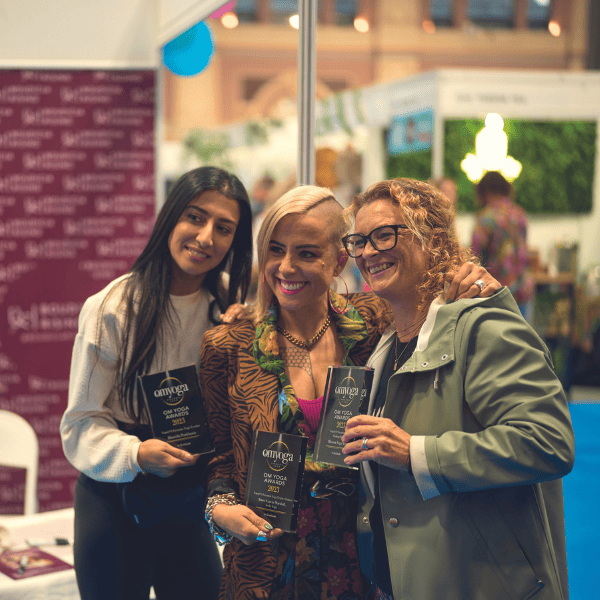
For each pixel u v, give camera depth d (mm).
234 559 1446
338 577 1429
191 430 1554
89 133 3623
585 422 5191
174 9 3258
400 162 6328
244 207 1805
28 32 3508
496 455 1165
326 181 7797
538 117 5836
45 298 3664
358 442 1259
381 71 15797
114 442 1663
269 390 1477
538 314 5973
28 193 3615
